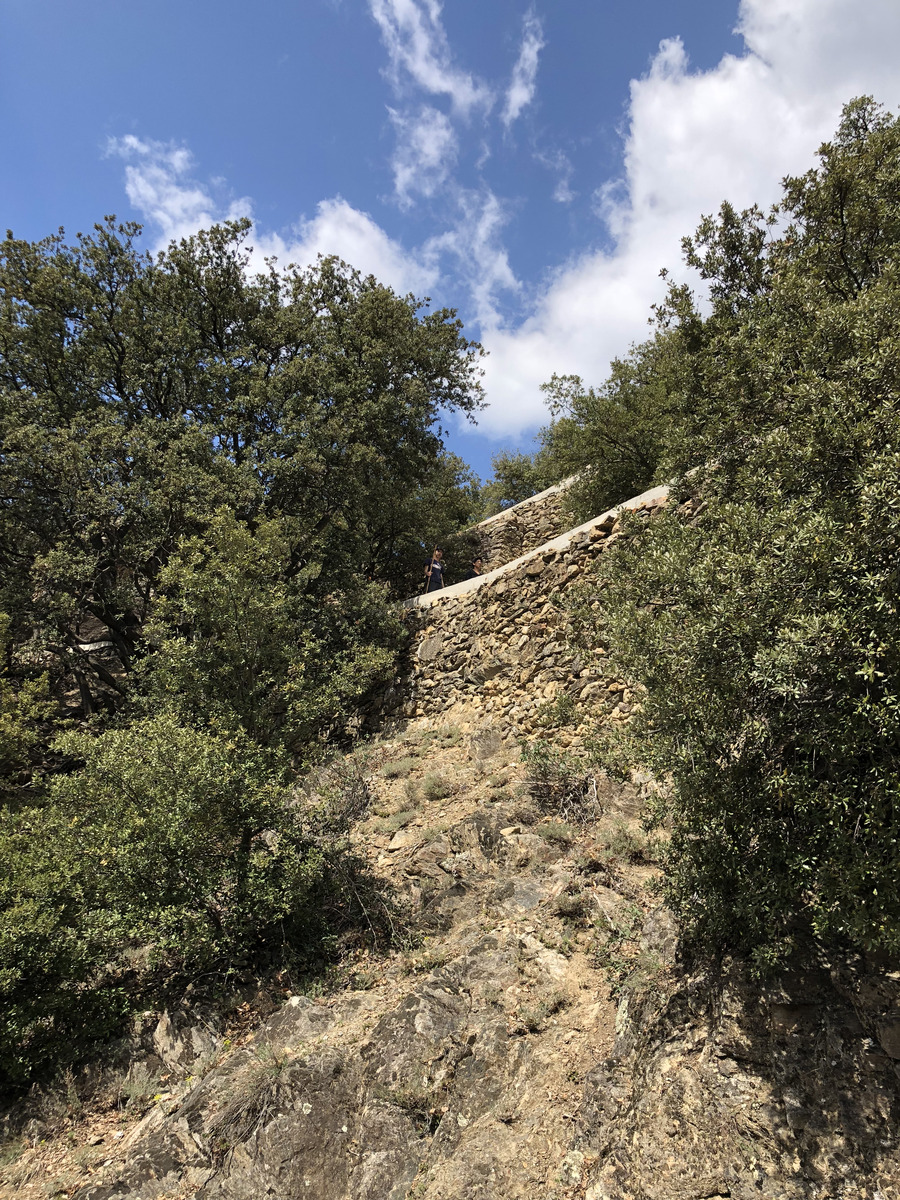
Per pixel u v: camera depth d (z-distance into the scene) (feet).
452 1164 12.49
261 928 20.53
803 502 11.64
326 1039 15.96
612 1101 12.41
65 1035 18.28
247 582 28.71
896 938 9.31
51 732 41.37
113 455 42.09
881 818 9.54
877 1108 9.87
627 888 17.78
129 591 42.70
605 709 25.80
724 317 21.61
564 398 40.91
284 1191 12.94
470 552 58.95
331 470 44.01
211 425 44.04
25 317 46.44
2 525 43.62
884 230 20.35
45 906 18.90
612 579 16.61
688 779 11.89
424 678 37.65
